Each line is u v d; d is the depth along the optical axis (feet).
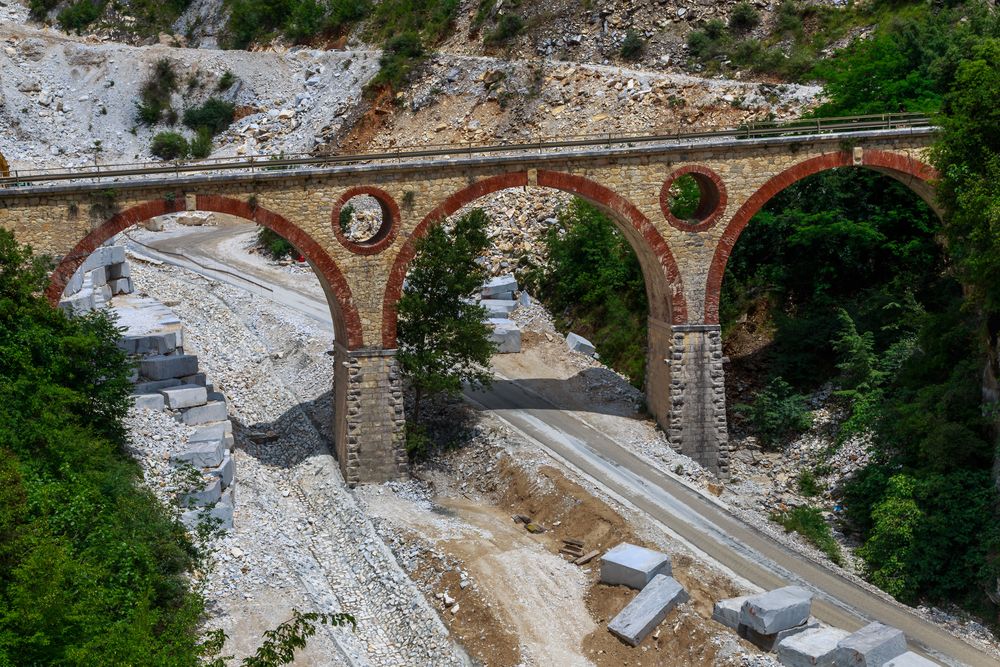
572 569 135.23
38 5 381.81
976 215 148.97
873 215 199.00
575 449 165.68
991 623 133.80
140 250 278.05
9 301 135.64
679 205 215.72
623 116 253.24
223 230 301.22
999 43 161.68
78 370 140.56
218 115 323.37
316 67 330.95
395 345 161.07
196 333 212.23
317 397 186.09
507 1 304.30
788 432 183.52
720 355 169.99
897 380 174.50
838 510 162.50
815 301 199.93
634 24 279.90
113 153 315.58
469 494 160.25
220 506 140.36
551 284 228.22
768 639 117.08
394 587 134.62
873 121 197.26
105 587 109.40
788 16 264.72
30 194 142.51
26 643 94.38
